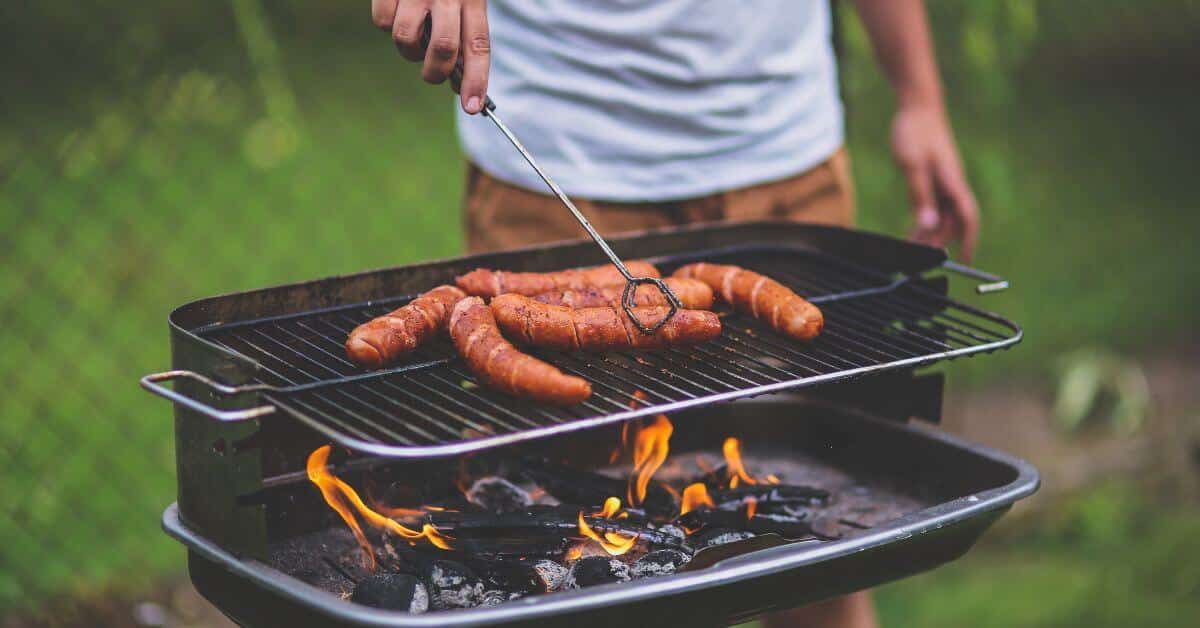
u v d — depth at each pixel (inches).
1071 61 393.7
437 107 326.0
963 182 114.3
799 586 70.0
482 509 84.0
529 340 75.2
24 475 153.1
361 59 355.9
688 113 98.6
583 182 99.7
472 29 75.7
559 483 88.1
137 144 255.9
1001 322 84.0
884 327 86.0
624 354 77.6
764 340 83.8
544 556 76.7
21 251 215.9
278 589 63.8
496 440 61.1
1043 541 166.2
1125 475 177.5
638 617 65.3
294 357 78.4
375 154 287.7
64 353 185.8
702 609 67.2
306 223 247.4
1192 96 369.1
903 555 73.4
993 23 165.5
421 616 60.1
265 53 153.5
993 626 144.0
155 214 239.5
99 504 149.9
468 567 74.7
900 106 116.7
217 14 298.0
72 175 244.4
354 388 74.9
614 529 78.8
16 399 170.4
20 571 134.0
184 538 69.6
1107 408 185.0
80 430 165.3
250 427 63.8
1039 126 334.3
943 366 195.0
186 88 262.2
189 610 133.5
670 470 96.2
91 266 216.5
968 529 75.7
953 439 87.8
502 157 101.8
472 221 107.3
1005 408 189.6
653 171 99.7
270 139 265.7
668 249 96.1
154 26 237.9
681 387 77.2
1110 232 265.6
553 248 91.3
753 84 100.5
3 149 244.1
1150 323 223.9
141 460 161.3
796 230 99.9
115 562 138.9
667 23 95.7
